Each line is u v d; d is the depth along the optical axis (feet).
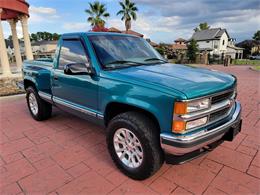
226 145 11.07
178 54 112.27
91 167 9.28
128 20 101.40
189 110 6.69
